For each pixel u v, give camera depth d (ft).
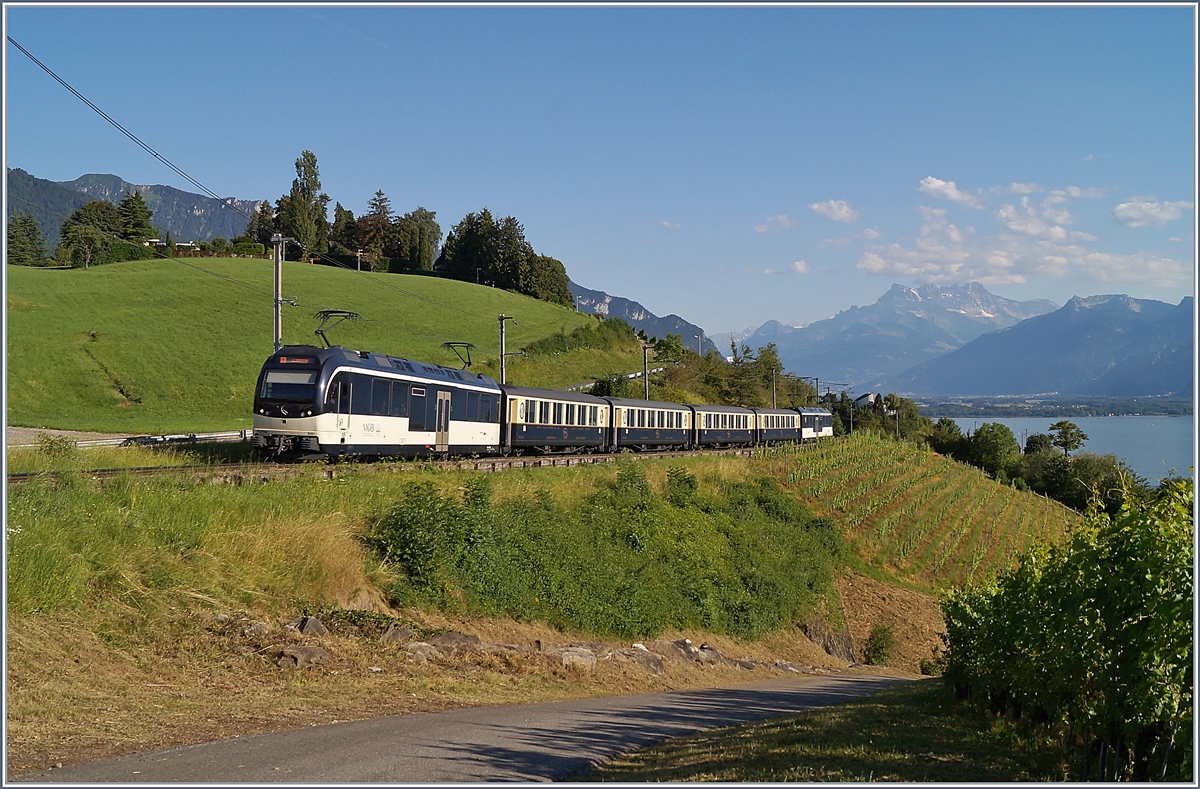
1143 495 32.99
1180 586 27.35
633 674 64.80
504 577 71.05
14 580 42.09
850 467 221.46
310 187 536.83
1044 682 37.24
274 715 37.63
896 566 162.30
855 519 175.73
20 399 193.47
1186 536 27.89
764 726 41.34
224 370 231.30
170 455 93.35
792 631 112.98
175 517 56.54
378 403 95.71
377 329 305.53
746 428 226.58
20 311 254.27
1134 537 29.30
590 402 153.89
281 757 30.25
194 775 27.73
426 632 58.18
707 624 95.04
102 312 268.00
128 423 174.70
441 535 68.44
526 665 57.00
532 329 353.51
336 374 89.56
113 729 33.32
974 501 243.19
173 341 248.32
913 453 289.53
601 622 76.13
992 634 43.16
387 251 531.09
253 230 543.80
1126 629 30.04
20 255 455.22
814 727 40.55
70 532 48.93
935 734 39.55
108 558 48.67
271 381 89.15
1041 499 289.33
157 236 497.46
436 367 111.75
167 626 46.50
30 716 33.32
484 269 482.28
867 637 127.65
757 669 86.58
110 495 57.26
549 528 84.79
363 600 59.72
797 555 134.82
